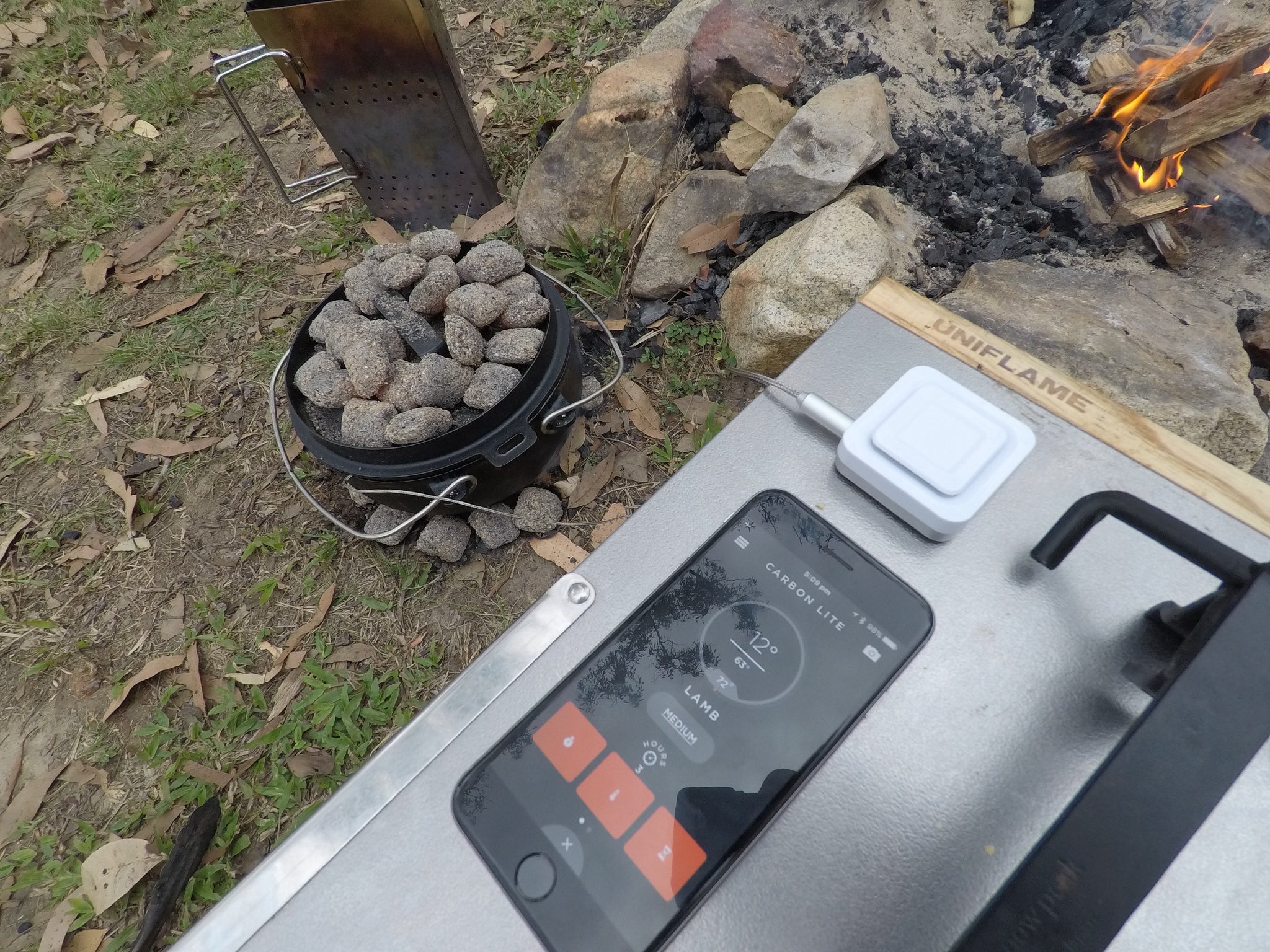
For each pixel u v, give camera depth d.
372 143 0.81
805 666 0.26
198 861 0.54
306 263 0.88
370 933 0.24
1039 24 0.76
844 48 0.77
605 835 0.25
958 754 0.25
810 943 0.23
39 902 0.56
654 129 0.74
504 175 0.90
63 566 0.70
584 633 0.27
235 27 1.16
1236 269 0.62
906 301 0.32
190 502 0.72
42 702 0.64
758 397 0.31
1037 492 0.28
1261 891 0.22
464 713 0.26
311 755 0.59
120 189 0.99
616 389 0.71
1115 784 0.21
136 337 0.84
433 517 0.65
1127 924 0.22
